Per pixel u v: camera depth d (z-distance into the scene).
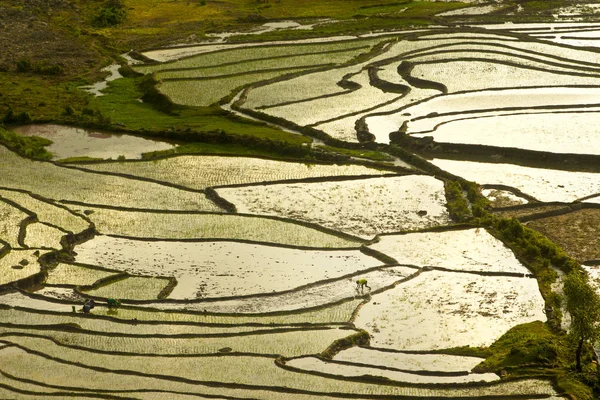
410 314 63.00
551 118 97.06
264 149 93.25
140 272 70.12
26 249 73.19
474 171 86.50
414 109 101.38
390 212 79.06
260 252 72.69
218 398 53.22
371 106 103.19
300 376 55.44
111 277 69.12
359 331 60.66
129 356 58.56
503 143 90.31
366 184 84.69
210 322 62.72
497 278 67.31
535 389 53.28
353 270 69.44
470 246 72.31
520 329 59.75
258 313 63.66
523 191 81.88
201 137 96.06
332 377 55.12
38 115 104.81
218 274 69.44
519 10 142.12
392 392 53.41
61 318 63.84
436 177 85.44
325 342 59.50
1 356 58.94
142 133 98.94
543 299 64.06
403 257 70.94
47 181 86.94
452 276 67.88
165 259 72.06
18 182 86.69
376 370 56.12
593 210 77.94
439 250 71.88
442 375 55.28
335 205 80.69
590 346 57.78
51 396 53.88
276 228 76.69
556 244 72.06
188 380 55.09
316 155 91.06
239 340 60.19
